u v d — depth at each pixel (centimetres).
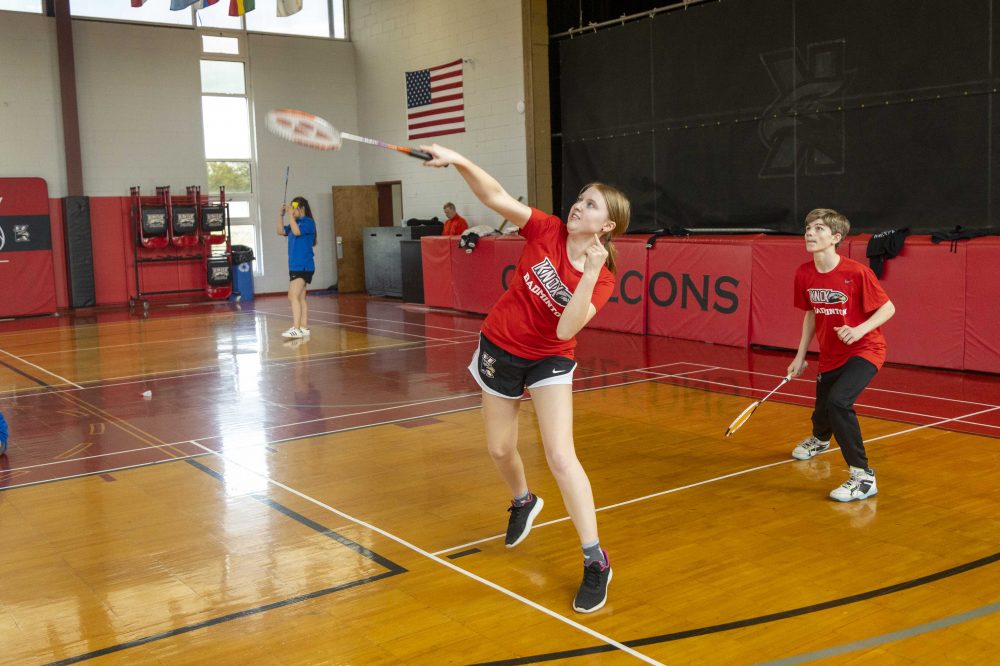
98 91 1694
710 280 1049
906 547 406
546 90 1452
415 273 1570
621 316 1159
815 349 950
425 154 328
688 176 1245
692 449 582
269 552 421
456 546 423
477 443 611
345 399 773
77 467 580
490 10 1534
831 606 345
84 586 386
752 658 305
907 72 980
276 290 1908
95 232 1709
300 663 312
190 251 1794
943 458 548
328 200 1945
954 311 834
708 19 1184
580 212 330
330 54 1920
